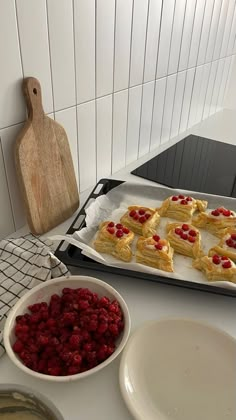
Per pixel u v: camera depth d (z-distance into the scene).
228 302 0.72
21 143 0.72
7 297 0.66
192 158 1.28
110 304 0.62
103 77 0.91
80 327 0.58
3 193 0.78
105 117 0.98
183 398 0.55
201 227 0.93
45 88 0.76
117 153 1.11
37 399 0.51
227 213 0.92
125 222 0.91
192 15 1.16
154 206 0.99
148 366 0.58
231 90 1.75
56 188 0.85
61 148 0.83
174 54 1.16
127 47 0.94
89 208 0.90
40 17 0.68
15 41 0.66
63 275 0.71
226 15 1.39
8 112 0.71
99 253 0.82
